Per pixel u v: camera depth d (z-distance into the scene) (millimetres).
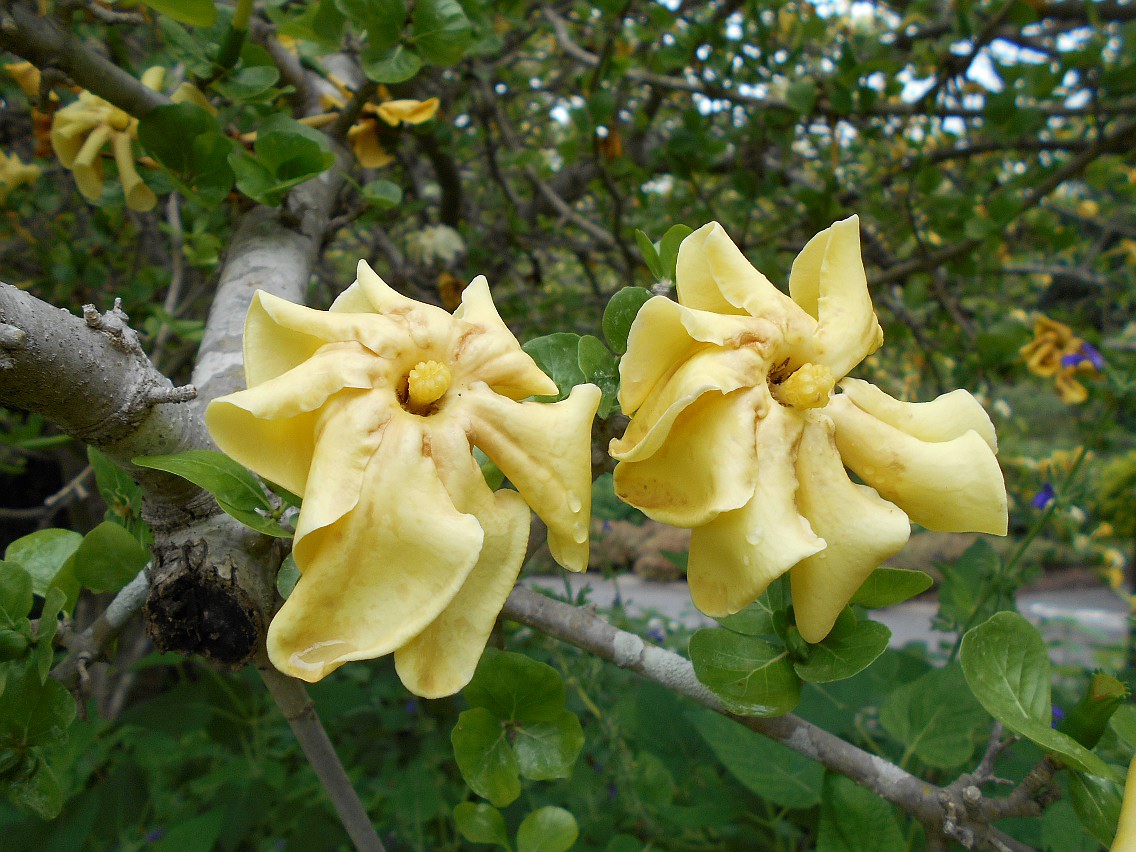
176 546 212
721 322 193
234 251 307
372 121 385
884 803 226
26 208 640
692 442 193
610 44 558
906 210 647
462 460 178
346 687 579
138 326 603
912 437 198
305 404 170
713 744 334
